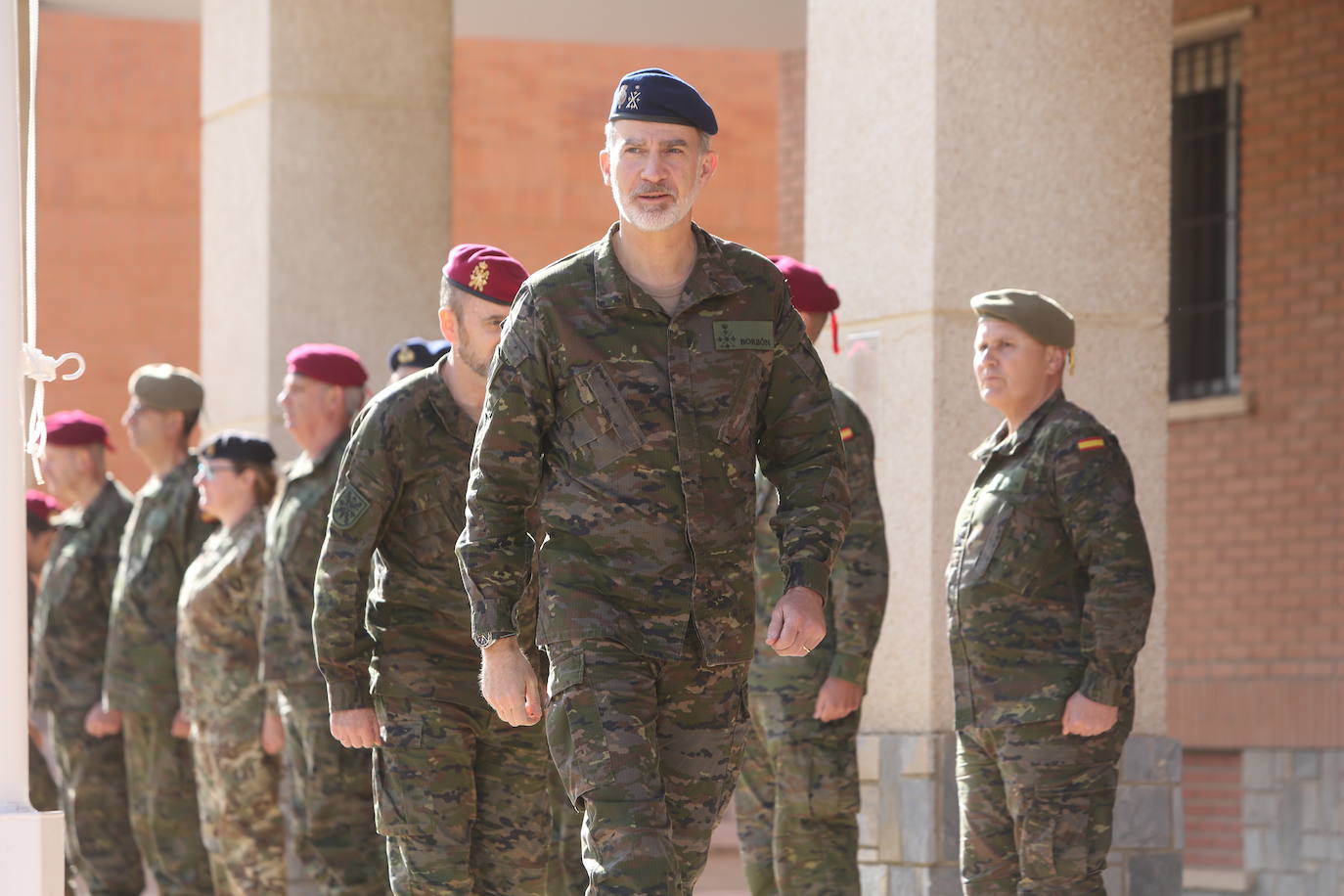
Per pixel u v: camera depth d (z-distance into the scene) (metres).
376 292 26.55
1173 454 30.41
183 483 22.33
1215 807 29.12
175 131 49.25
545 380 10.87
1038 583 14.68
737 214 51.88
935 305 19.12
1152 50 19.88
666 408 10.76
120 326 48.94
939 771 18.77
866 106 20.05
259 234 26.14
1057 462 14.66
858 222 20.08
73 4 31.48
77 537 24.03
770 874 16.91
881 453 19.64
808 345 11.29
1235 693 28.61
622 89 10.89
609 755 10.39
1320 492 28.34
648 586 10.72
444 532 14.01
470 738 13.96
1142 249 19.81
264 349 25.95
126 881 23.73
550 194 51.41
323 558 14.05
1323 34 28.55
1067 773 14.46
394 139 26.70
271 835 20.50
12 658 10.62
